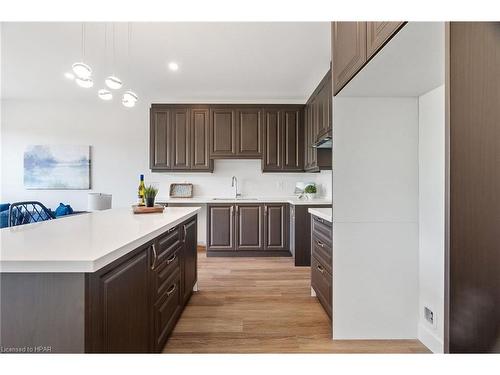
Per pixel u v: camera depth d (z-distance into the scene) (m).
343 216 1.94
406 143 1.93
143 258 1.39
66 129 4.86
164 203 4.22
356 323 1.95
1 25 2.57
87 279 0.94
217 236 4.24
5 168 4.84
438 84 1.69
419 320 1.93
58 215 3.73
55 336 0.92
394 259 1.94
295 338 1.96
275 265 3.79
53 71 3.65
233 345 1.87
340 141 1.92
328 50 3.03
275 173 4.88
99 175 4.88
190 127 4.38
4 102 4.82
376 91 1.81
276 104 4.40
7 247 1.06
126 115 4.86
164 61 3.31
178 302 2.09
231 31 2.66
